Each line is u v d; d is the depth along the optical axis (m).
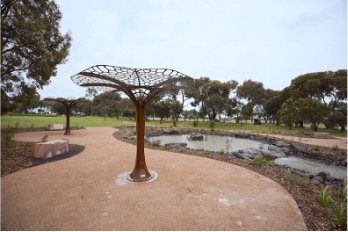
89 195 3.82
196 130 20.12
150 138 15.05
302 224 2.99
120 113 44.75
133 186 4.30
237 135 16.97
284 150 10.72
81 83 4.52
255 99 43.34
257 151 9.23
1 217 3.00
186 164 6.18
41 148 6.54
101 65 3.20
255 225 2.92
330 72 26.69
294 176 5.29
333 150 10.58
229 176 5.09
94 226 2.83
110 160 6.47
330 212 3.24
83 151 7.80
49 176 4.85
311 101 21.23
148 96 4.66
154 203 3.54
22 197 3.69
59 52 12.43
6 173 4.97
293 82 30.69
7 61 10.38
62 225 2.84
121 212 3.22
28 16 10.68
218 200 3.71
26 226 2.79
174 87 4.61
